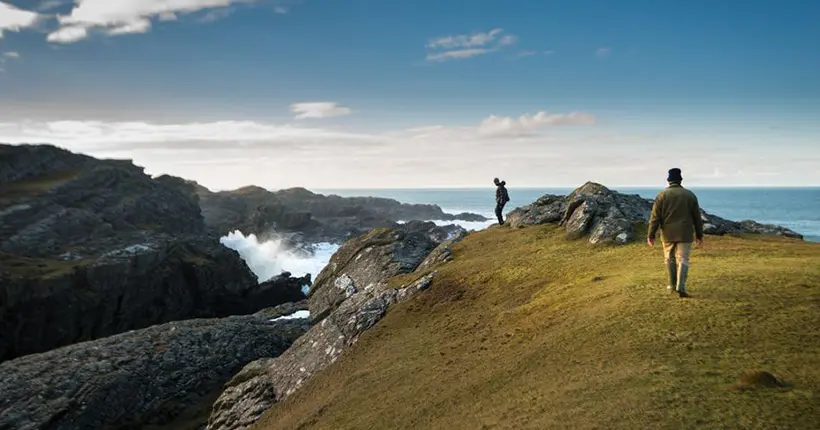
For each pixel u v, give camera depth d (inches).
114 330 2888.8
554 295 841.5
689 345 506.0
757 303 571.5
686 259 629.0
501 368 629.0
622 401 434.3
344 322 1184.2
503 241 1418.6
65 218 3570.4
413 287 1178.0
